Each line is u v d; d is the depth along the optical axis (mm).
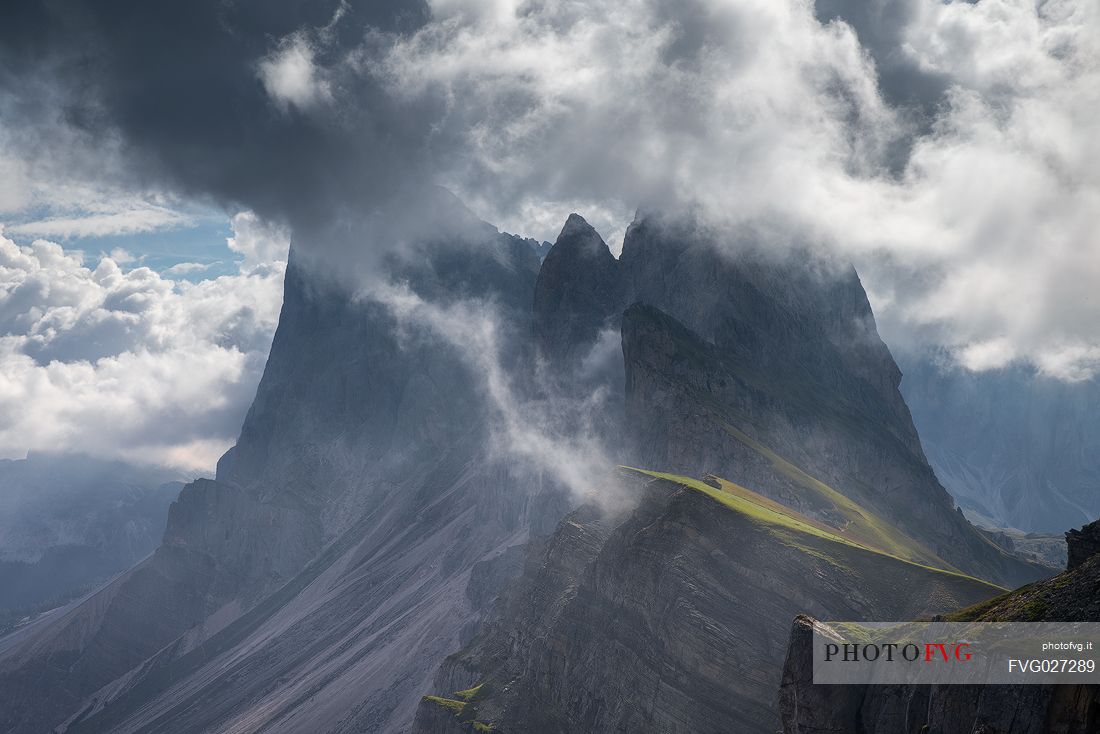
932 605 183625
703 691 187875
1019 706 96062
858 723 114938
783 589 193750
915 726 107688
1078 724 92125
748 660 185875
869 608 186625
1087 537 117938
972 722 100000
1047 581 111000
